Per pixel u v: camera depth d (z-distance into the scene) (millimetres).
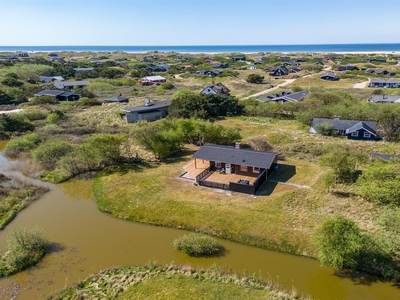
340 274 19406
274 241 22641
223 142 42094
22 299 17984
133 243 23469
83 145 37906
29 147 45750
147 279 19156
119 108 70938
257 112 60125
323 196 27859
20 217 27469
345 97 64750
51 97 82250
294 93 72562
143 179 33156
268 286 18469
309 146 40969
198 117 54938
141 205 28266
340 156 29734
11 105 78875
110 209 28391
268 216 25188
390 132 42438
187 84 113312
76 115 67500
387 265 19047
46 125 57438
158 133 39125
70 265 21016
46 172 36656
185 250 22031
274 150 40719
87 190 32688
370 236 20297
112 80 117375
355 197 27266
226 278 19172
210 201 27844
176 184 31500
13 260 20875
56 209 28859
